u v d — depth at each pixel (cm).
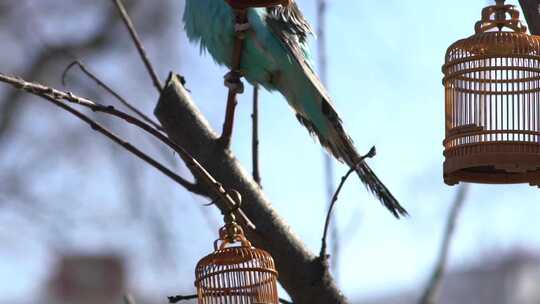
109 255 2936
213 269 1144
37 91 1059
